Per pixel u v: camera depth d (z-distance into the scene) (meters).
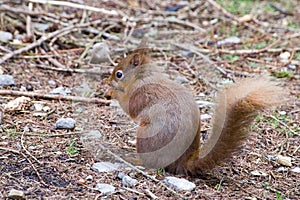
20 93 10.90
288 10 17.05
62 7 15.70
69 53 13.40
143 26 15.27
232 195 7.99
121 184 8.08
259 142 9.84
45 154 8.84
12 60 12.62
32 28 14.20
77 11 15.62
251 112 7.90
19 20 14.55
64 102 10.86
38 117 10.17
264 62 13.54
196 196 7.83
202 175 8.40
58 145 9.19
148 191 7.86
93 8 14.96
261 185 8.40
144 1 17.16
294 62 13.61
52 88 11.56
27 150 8.93
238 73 12.79
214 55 13.80
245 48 14.33
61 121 9.80
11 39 13.64
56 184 8.02
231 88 8.09
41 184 8.00
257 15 16.58
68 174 8.30
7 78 11.46
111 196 7.76
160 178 8.28
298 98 11.73
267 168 8.95
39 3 15.50
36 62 12.70
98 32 14.52
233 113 7.90
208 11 16.61
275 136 10.11
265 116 10.84
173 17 16.02
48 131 9.65
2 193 7.68
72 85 11.78
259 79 8.18
